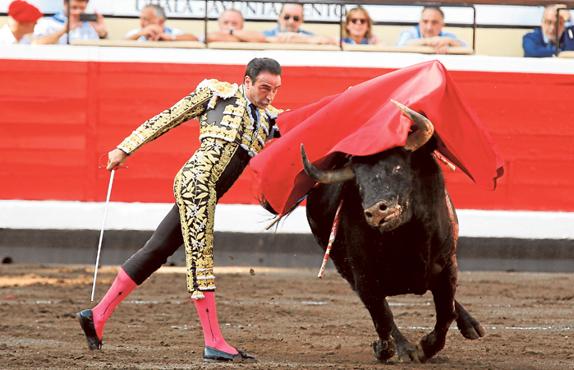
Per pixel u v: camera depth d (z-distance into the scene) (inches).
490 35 1108.5
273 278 1064.8
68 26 1077.1
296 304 851.4
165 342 625.9
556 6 1091.9
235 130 542.0
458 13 1102.4
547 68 1083.3
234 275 1094.4
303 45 1069.1
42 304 827.4
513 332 692.7
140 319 743.7
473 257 1085.1
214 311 542.0
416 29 1090.1
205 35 1071.0
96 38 1083.3
